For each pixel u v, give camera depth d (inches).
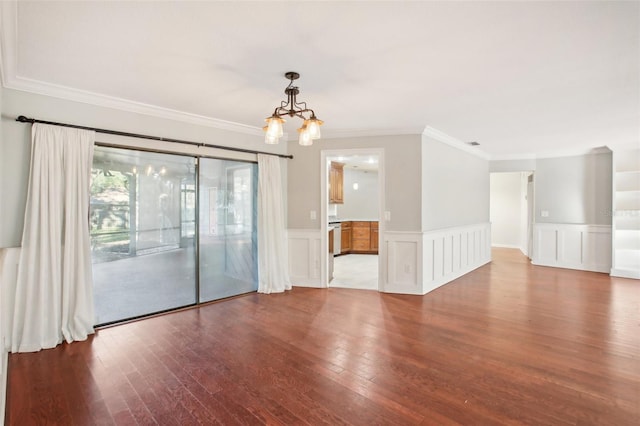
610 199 242.8
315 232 199.9
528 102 138.7
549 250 266.8
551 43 89.7
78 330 123.7
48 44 91.2
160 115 151.6
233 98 136.1
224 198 178.9
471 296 180.9
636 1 70.9
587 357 109.2
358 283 211.9
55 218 120.5
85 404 84.3
